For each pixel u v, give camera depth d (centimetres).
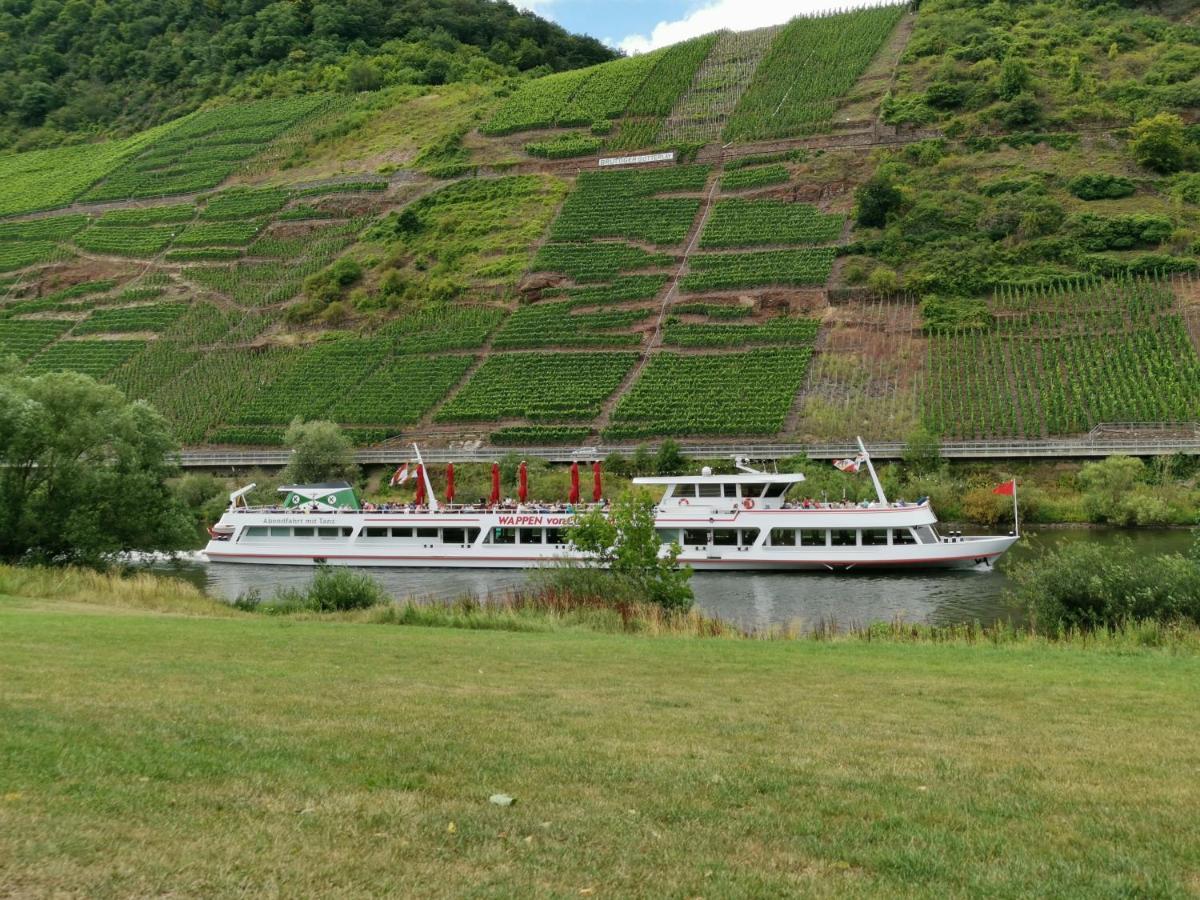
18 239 18500
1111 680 2500
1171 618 3766
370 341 13338
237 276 15975
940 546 6412
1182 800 1336
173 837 1074
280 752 1438
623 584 4303
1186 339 10181
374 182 17688
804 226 13725
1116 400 9494
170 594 4584
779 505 6631
